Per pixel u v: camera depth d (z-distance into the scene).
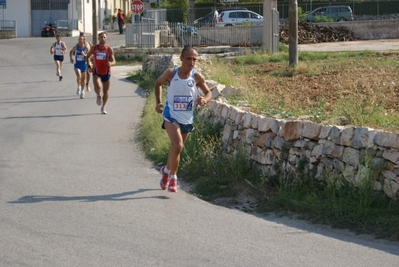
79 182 10.50
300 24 46.31
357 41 44.75
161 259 6.81
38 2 60.19
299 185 9.28
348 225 8.02
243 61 31.53
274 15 37.12
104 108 18.28
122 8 80.56
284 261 6.75
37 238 7.53
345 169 8.80
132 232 7.77
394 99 17.16
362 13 57.59
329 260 6.78
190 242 7.39
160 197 9.55
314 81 23.05
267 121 10.28
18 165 11.84
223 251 7.08
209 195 9.78
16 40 52.84
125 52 40.50
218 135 12.07
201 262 6.72
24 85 27.19
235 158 10.60
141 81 27.38
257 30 42.88
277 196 9.23
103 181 10.58
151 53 40.31
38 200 9.32
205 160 10.91
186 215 8.56
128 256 6.90
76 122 16.83
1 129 15.84
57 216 8.48
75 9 60.69
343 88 20.56
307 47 40.34
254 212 8.86
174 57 26.36
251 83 23.00
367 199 8.30
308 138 9.47
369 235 7.68
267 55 33.41
